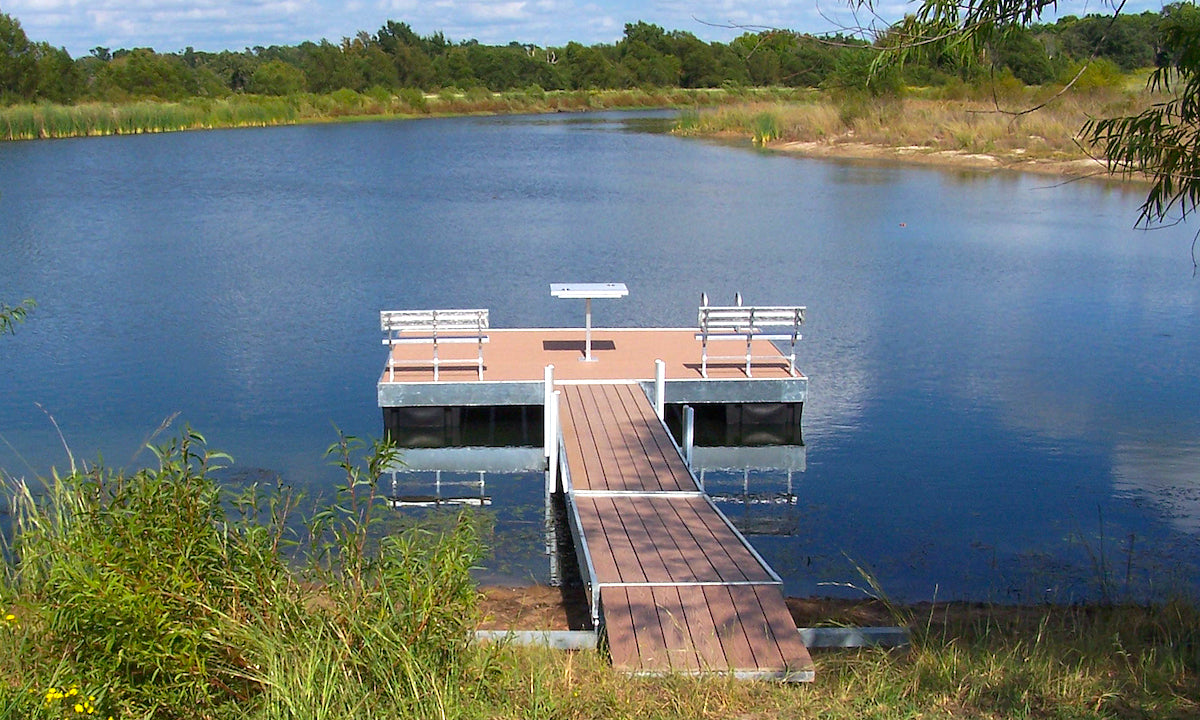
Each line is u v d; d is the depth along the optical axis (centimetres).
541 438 1158
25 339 1480
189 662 455
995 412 1208
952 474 1030
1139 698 513
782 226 2481
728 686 532
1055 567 822
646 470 915
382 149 4734
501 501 978
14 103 6147
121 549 470
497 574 811
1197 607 675
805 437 1146
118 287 1823
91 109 5716
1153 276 1939
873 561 840
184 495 493
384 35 9375
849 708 512
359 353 1426
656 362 1121
